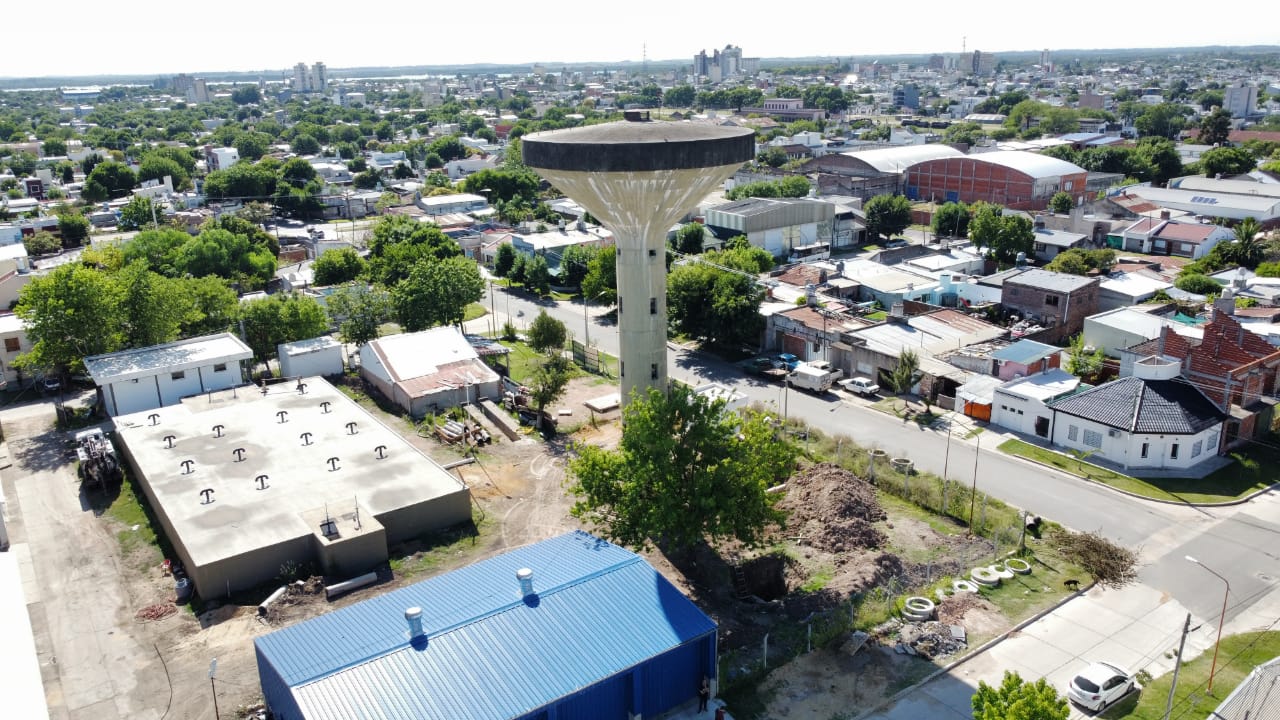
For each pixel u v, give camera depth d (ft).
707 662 123.65
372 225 512.63
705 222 420.36
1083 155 608.60
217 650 137.08
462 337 270.67
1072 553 159.94
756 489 144.56
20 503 188.34
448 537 170.91
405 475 182.39
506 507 183.32
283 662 112.57
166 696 126.52
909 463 194.70
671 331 296.51
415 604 126.11
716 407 149.18
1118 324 259.60
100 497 189.67
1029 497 183.52
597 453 153.58
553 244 403.54
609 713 116.78
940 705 122.62
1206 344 206.59
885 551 163.22
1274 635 136.56
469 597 126.62
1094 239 416.46
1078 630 139.03
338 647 115.44
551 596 125.59
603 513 159.94
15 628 120.26
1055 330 284.61
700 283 281.13
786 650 135.33
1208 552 161.27
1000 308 307.78
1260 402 209.87
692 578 156.35
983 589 150.61
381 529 158.51
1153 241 411.75
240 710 122.83
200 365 242.17
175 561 161.99
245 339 272.51
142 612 147.54
